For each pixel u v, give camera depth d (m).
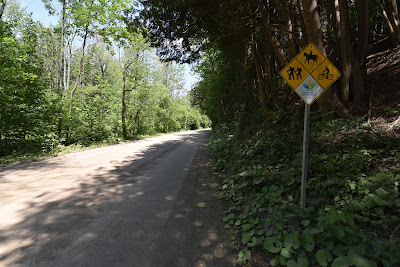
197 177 6.46
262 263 2.47
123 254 2.64
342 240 2.28
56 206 4.09
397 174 3.17
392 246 2.06
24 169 7.47
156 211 3.95
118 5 14.52
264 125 8.70
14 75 10.92
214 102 21.50
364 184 3.14
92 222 3.46
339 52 6.22
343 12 5.55
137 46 20.52
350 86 6.02
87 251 2.68
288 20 6.66
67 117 14.57
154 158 9.96
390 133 4.24
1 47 10.34
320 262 2.12
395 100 5.29
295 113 7.12
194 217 3.72
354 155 3.79
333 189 3.35
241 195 4.32
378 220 2.55
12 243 2.82
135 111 27.84
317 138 5.22
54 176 6.45
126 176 6.52
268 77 10.49
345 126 4.97
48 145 11.73
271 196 3.72
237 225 3.37
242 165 6.19
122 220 3.56
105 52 25.56
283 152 5.87
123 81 22.48
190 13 6.64
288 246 2.41
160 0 6.14
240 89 16.38
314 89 3.03
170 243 2.92
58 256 2.56
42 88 12.95
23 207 4.02
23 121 12.09
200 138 23.70
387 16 9.88
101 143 16.84
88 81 29.84
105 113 21.11
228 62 15.20
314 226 2.72
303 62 3.06
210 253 2.71
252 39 8.95
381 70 6.97
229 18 7.11
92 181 5.92
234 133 12.77
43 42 22.47
